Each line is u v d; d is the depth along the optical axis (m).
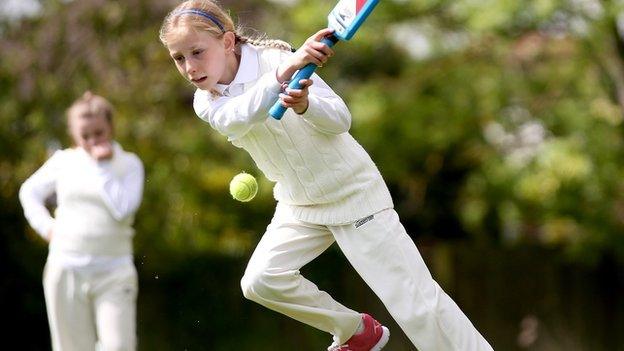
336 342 9.62
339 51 28.80
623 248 27.81
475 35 27.62
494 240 31.67
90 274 13.16
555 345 29.84
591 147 27.00
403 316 8.71
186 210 29.69
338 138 8.76
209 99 8.74
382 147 28.92
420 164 31.23
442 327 8.68
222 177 29.38
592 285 30.22
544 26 27.03
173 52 8.48
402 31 29.33
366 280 8.84
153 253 30.33
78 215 13.23
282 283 9.12
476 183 28.80
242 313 31.22
